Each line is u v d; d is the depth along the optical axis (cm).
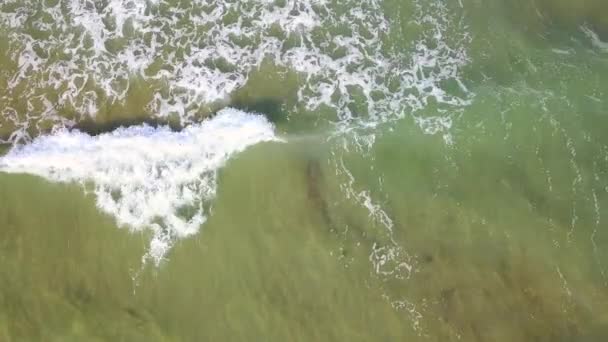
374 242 1149
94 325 1110
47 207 1179
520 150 1193
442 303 1119
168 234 1157
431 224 1160
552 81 1231
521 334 1103
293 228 1155
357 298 1118
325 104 1231
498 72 1245
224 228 1157
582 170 1180
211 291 1127
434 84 1236
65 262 1150
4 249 1159
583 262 1137
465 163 1190
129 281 1138
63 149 1212
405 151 1197
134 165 1196
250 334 1102
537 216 1161
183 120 1232
